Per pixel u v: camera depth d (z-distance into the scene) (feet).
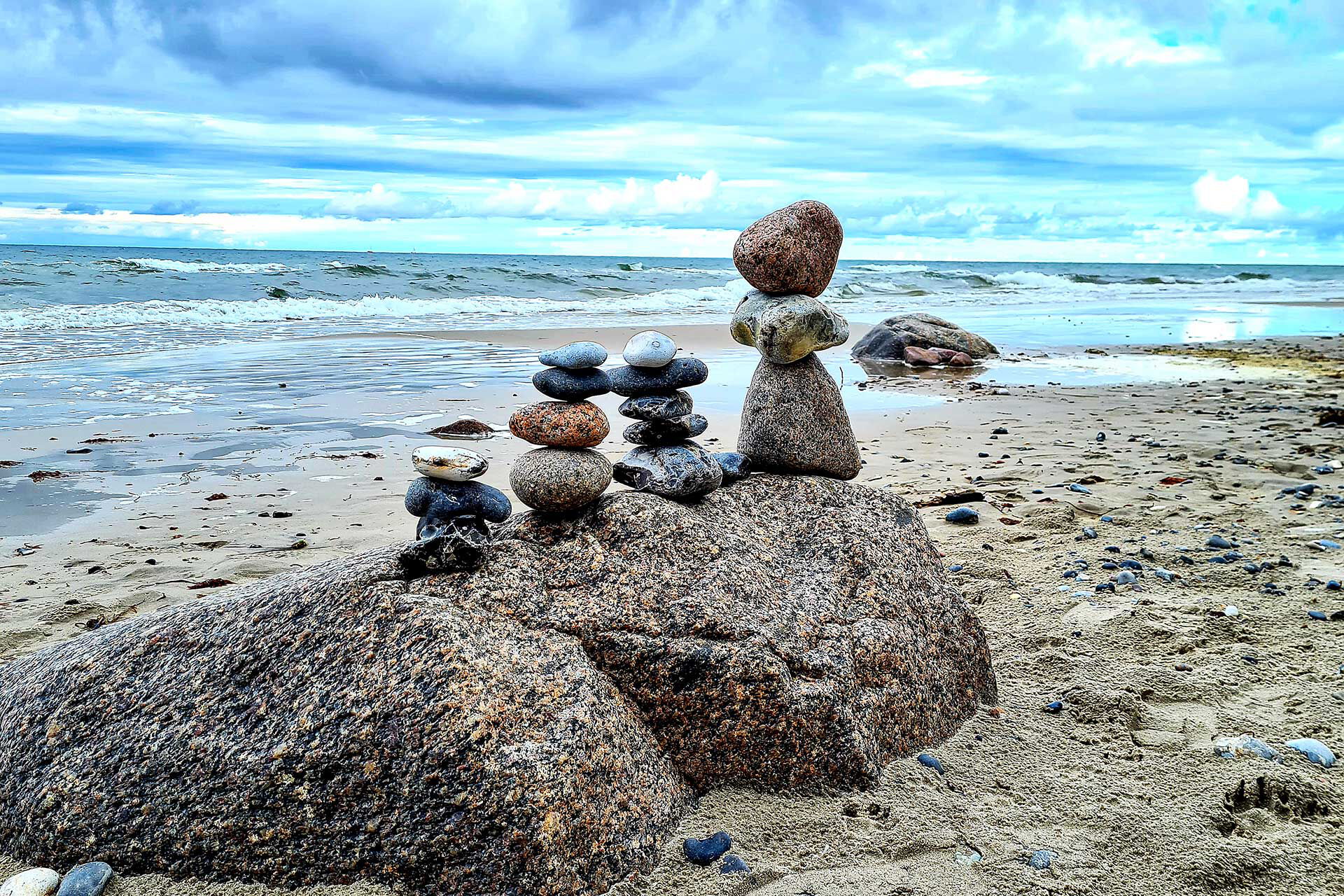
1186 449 11.66
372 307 31.12
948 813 4.38
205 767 3.98
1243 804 4.47
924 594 5.30
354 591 4.27
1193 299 48.73
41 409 13.67
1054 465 10.77
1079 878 3.98
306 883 3.86
